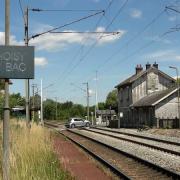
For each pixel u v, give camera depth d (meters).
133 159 20.09
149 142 31.89
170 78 70.38
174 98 59.06
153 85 70.19
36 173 10.00
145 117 63.56
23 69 8.06
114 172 16.08
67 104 142.38
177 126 52.94
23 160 10.93
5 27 8.66
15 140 15.35
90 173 15.87
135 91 70.19
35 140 15.84
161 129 49.47
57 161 15.43
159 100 58.28
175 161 19.39
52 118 137.00
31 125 32.34
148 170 16.42
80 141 36.03
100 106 133.88
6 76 8.02
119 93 80.19
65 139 37.53
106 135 43.59
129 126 71.00
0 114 41.97
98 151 25.69
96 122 90.81
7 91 8.29
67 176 12.78
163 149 24.27
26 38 31.66
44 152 14.74
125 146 28.80
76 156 22.39
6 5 8.67
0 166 10.99
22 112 70.50
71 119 72.94
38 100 106.56
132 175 15.27
